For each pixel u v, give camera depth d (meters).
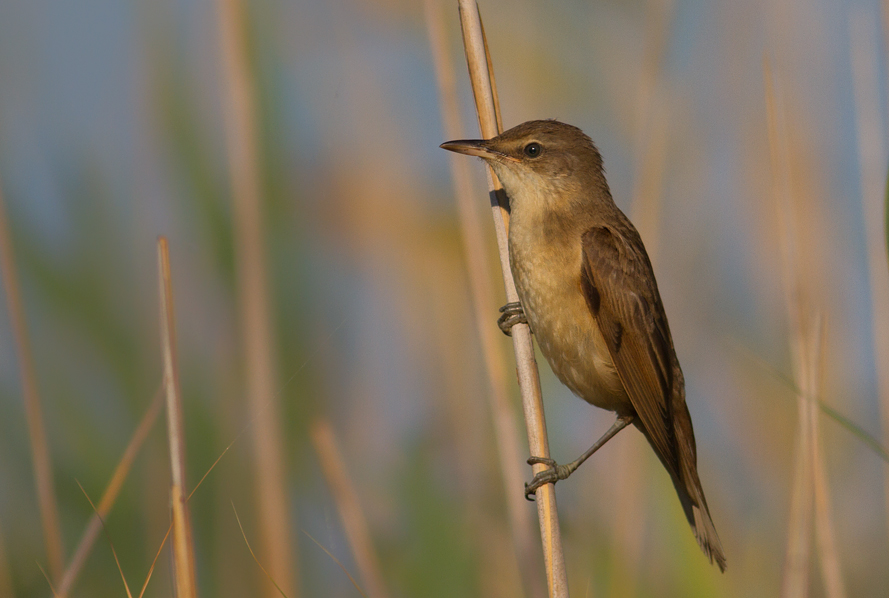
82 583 10.65
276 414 10.84
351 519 10.09
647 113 12.07
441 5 10.26
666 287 14.05
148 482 10.92
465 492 11.66
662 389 9.98
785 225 10.40
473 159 12.01
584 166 10.35
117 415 11.09
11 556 10.70
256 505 10.81
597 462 12.40
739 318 14.00
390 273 13.38
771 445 13.39
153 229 11.68
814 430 9.96
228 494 11.05
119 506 10.81
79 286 11.19
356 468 11.71
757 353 13.71
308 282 11.97
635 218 11.94
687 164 14.36
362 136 13.61
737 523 12.89
